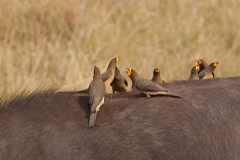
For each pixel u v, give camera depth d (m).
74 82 25.02
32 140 12.17
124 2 34.00
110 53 29.27
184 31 32.34
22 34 30.14
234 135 12.66
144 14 33.44
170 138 12.39
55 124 12.39
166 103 12.90
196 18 33.75
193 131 12.53
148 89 13.00
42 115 12.59
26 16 30.89
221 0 36.50
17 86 24.06
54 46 29.17
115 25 31.92
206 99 13.08
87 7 32.69
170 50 30.98
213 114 12.84
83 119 12.52
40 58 27.50
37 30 30.06
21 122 12.46
